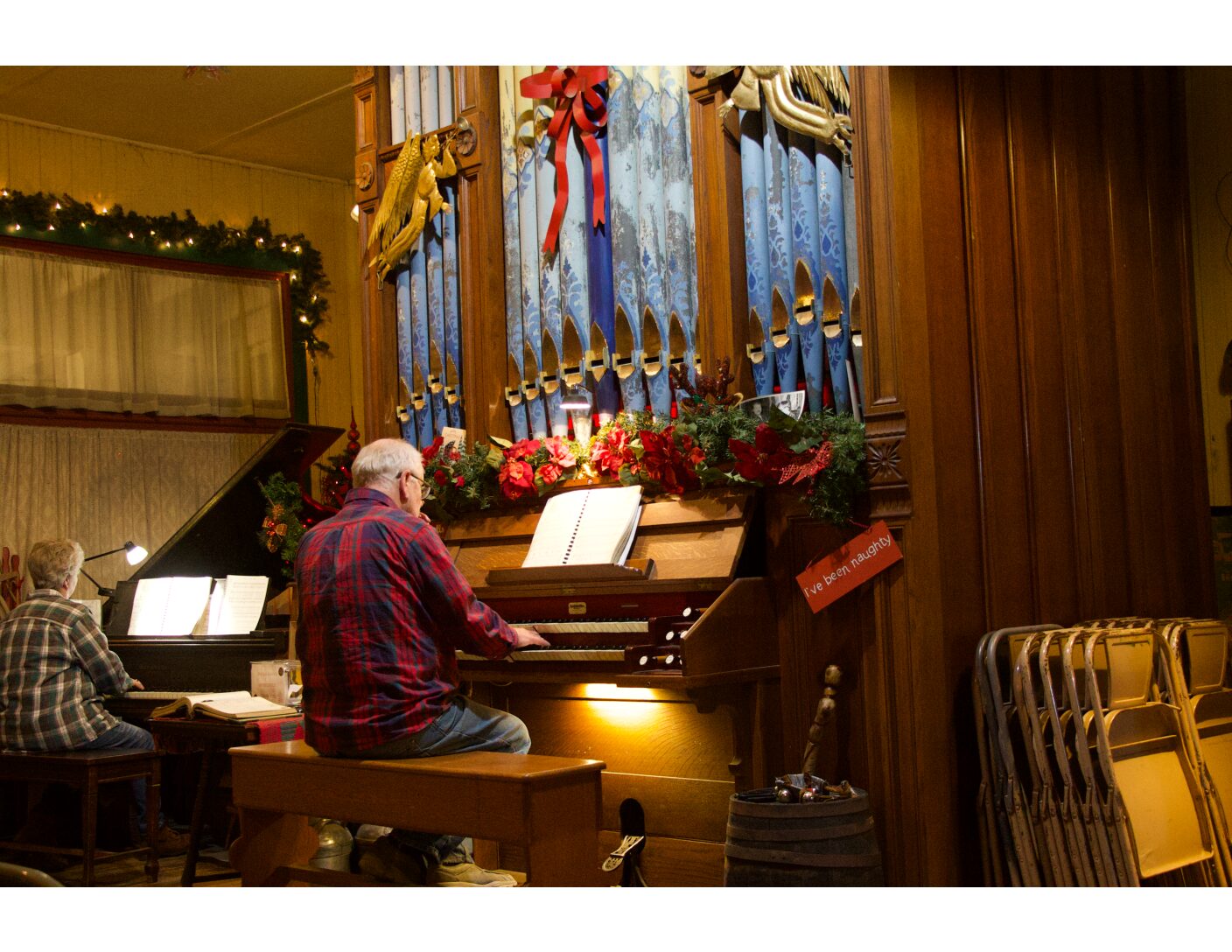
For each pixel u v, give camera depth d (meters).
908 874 3.37
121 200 8.84
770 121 3.94
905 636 3.42
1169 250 4.73
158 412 8.75
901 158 3.55
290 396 9.44
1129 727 3.24
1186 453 4.68
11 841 5.07
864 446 3.50
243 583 5.65
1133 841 3.05
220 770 5.39
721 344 4.05
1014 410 3.81
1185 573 4.55
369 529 3.23
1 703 4.73
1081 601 3.96
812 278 3.82
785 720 3.66
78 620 4.84
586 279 4.49
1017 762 3.44
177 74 7.76
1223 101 4.80
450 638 3.26
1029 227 3.96
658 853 3.86
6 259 8.17
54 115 8.39
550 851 2.90
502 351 4.78
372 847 3.30
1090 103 4.36
